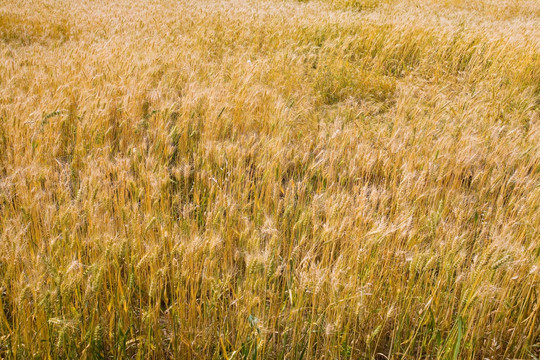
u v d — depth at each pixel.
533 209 2.94
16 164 3.34
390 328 2.33
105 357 2.12
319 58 6.87
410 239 2.52
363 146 3.84
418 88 5.91
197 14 9.69
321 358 2.08
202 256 2.35
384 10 11.21
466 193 3.53
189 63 6.12
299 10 10.15
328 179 3.41
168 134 3.97
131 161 3.49
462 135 4.11
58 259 2.28
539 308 2.27
